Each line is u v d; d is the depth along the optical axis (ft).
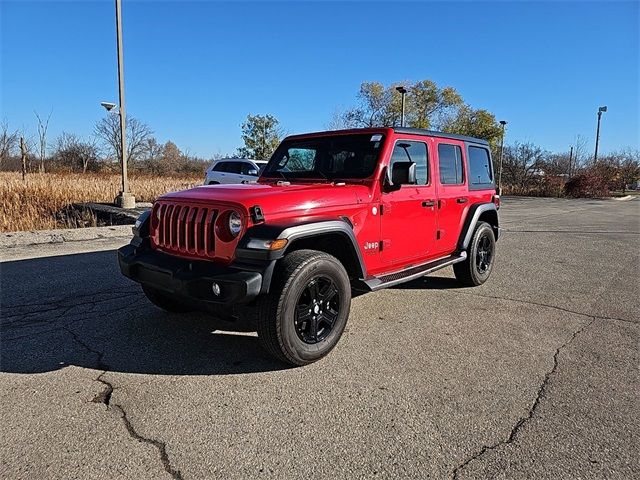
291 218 12.03
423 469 8.04
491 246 21.27
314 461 8.24
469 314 16.63
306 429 9.25
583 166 138.00
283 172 16.90
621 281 22.00
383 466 8.12
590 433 9.17
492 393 10.78
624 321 16.02
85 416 9.61
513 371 11.96
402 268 16.12
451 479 7.79
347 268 13.80
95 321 15.23
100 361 12.27
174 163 196.95
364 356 12.84
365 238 14.08
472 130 126.31
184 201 12.53
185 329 14.60
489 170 21.86
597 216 60.03
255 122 139.85
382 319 15.99
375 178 14.44
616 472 7.98
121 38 53.98
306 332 12.21
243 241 11.29
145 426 9.28
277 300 11.19
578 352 13.25
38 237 31.65
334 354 12.96
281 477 7.80
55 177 78.95
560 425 9.45
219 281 10.89
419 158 16.46
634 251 31.01
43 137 99.71
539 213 64.95
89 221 46.55
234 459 8.27
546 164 129.80
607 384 11.27
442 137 17.84
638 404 10.32
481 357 12.84
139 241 13.70
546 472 7.97
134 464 8.09
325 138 16.24
